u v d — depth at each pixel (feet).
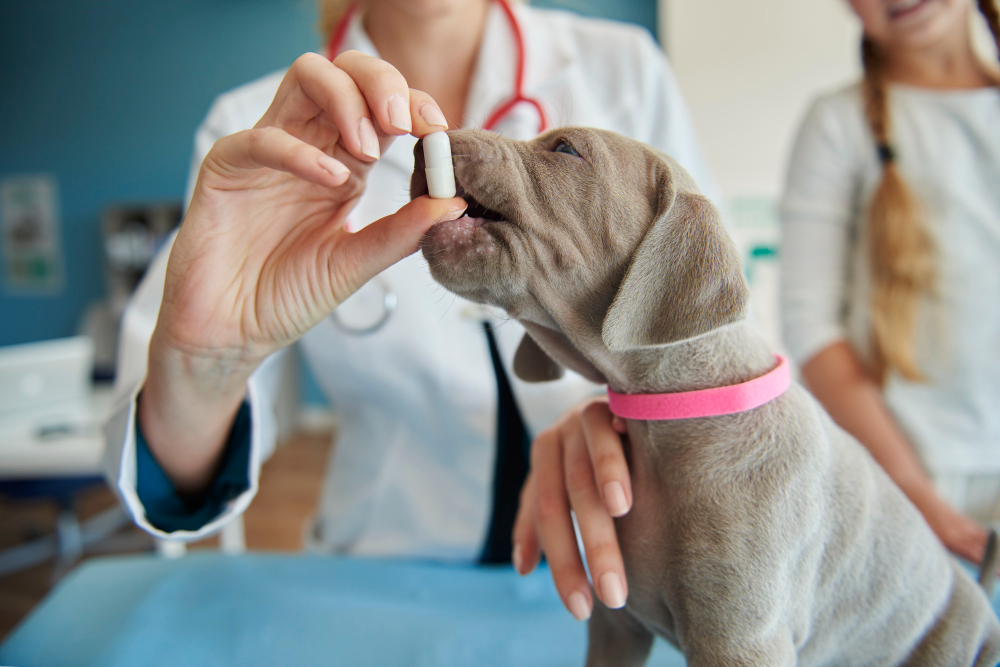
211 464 3.24
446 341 4.08
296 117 2.19
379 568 4.03
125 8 18.57
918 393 4.89
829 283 5.04
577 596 2.47
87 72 19.04
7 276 20.40
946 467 4.83
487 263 2.32
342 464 4.67
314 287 2.43
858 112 5.04
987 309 4.72
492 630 3.32
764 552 2.22
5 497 10.28
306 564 4.08
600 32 4.61
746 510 2.25
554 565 2.59
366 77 2.02
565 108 4.12
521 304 2.44
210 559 4.14
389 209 3.92
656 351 2.41
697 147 4.85
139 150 19.01
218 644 3.24
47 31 19.16
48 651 3.20
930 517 4.06
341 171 1.90
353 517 4.57
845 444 2.62
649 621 2.56
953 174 4.77
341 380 4.25
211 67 18.28
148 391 2.91
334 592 3.75
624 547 2.49
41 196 19.75
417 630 3.34
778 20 11.78
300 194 2.36
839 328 5.09
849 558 2.47
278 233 2.42
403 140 3.89
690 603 2.30
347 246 2.37
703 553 2.26
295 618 3.44
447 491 4.36
